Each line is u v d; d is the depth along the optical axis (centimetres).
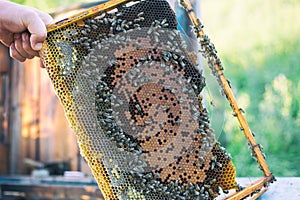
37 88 582
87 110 179
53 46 180
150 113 181
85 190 490
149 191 179
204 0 782
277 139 620
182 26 203
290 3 744
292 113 646
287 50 709
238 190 187
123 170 179
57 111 572
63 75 179
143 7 185
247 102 664
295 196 199
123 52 182
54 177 533
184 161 182
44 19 200
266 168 195
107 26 183
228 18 755
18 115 589
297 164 556
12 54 207
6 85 593
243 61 711
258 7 754
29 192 525
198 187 182
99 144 179
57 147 570
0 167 592
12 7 187
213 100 189
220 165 182
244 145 548
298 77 676
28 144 584
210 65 189
